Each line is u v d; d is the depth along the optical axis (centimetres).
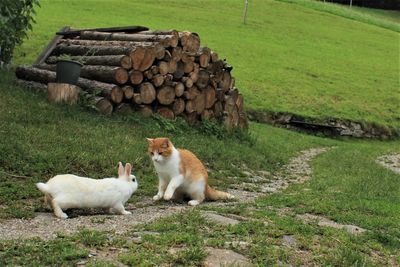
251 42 3906
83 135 1059
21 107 1155
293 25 4803
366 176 1314
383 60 4153
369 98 3105
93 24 3366
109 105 1271
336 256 552
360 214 803
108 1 4397
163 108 1372
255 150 1488
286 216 727
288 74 3281
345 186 1101
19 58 2267
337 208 827
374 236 667
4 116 1066
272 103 2689
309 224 686
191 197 809
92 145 1000
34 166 845
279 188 1091
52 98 1252
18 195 725
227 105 1556
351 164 1588
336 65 3753
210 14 4609
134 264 461
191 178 796
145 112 1323
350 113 2773
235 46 3694
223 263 489
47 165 858
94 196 656
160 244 521
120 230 588
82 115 1198
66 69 1242
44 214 654
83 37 1717
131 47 1320
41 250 476
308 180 1214
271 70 3297
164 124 1316
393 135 2738
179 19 4156
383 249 622
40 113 1135
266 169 1305
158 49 1331
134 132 1186
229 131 1530
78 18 3506
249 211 737
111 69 1288
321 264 532
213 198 842
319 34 4659
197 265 479
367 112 2858
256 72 3183
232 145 1411
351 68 3741
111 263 455
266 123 2519
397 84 3500
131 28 1664
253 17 4806
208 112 1493
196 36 1430
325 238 623
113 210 690
